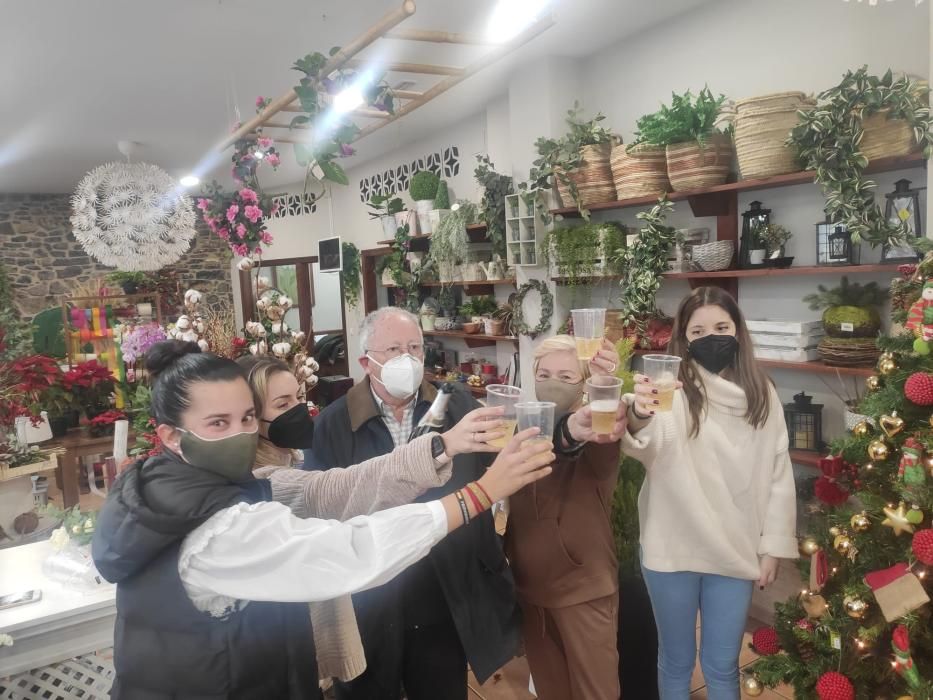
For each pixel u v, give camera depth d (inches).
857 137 92.3
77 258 330.0
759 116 106.0
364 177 276.1
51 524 114.0
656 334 135.2
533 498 68.7
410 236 219.3
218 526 39.1
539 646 72.5
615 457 66.1
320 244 236.8
